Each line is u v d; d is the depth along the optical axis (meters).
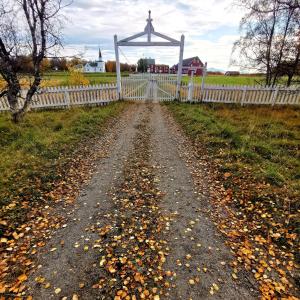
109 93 13.85
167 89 14.97
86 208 4.28
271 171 5.12
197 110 11.45
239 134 7.88
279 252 3.27
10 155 6.11
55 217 4.02
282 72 13.48
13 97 8.86
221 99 13.68
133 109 12.83
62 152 6.57
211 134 7.88
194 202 4.48
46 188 4.82
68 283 2.79
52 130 8.32
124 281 2.81
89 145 7.31
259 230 3.70
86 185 5.08
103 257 3.17
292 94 12.95
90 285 2.76
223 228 3.77
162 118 10.93
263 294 2.66
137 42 13.73
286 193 4.46
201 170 5.74
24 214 4.02
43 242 3.45
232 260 3.14
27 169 5.41
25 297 2.61
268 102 13.28
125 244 3.41
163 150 7.05
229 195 4.64
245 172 5.31
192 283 2.79
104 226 3.80
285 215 3.95
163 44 13.80
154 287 2.74
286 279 2.86
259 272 2.95
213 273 2.94
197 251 3.29
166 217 4.03
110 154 6.74
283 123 9.40
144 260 3.13
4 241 3.42
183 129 9.02
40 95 11.98
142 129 9.16
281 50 12.90
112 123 9.91
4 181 4.81
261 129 8.50
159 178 5.38
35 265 3.04
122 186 5.03
